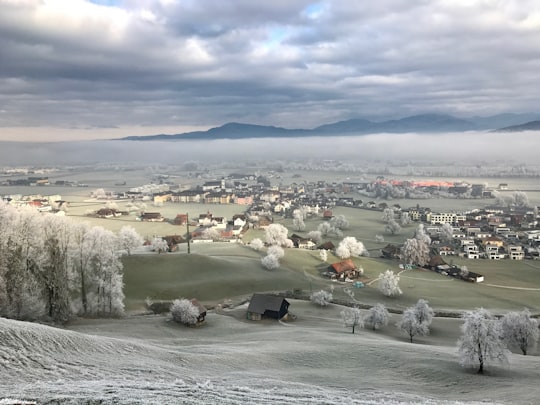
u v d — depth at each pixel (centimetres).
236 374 4788
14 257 8412
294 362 5838
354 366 5794
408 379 5334
